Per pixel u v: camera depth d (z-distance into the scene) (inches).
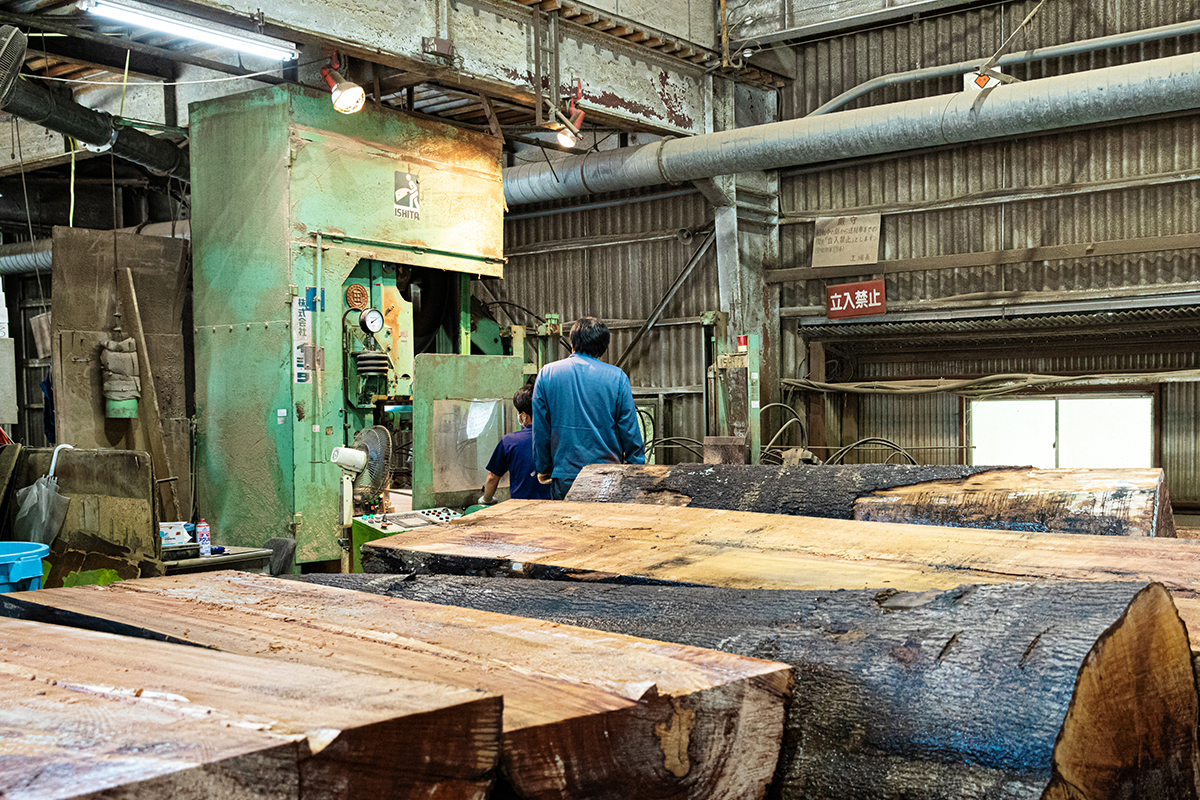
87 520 197.3
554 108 304.8
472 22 283.7
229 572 91.4
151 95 325.4
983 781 49.8
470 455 247.6
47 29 252.2
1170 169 338.3
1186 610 61.6
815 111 398.3
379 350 262.7
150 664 50.0
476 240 297.1
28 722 38.7
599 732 44.8
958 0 350.6
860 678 56.7
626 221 435.5
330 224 255.9
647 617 70.7
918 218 383.2
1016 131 310.8
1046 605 56.4
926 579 71.6
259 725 36.4
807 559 82.4
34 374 514.9
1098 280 351.6
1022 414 382.6
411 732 37.4
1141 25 338.0
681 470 119.3
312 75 266.1
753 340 387.5
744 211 395.2
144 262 261.0
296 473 247.6
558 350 452.4
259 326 253.8
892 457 408.2
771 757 54.1
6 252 475.2
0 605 80.1
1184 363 350.9
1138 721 54.2
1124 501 85.0
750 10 379.6
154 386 261.4
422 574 93.7
